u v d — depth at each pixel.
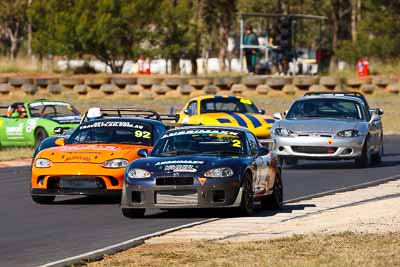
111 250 43.38
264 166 56.47
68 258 42.16
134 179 53.62
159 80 177.25
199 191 52.53
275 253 41.16
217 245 43.62
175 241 45.38
